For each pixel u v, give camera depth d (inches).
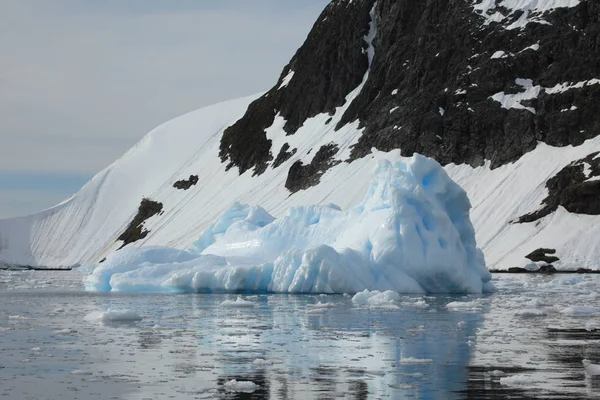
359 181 4938.5
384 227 2039.9
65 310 1648.6
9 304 1819.6
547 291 2207.2
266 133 6638.8
